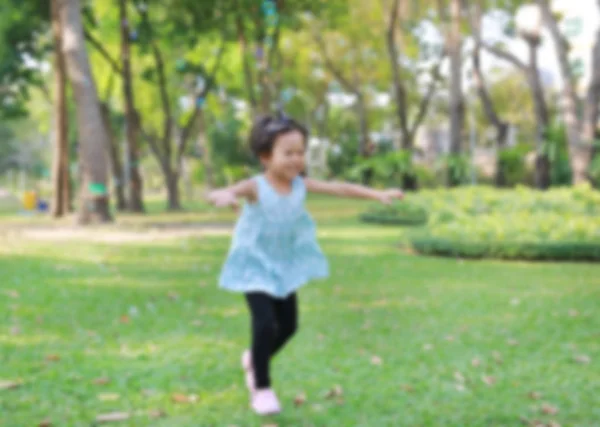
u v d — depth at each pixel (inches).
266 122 137.2
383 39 1254.3
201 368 169.2
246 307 258.2
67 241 517.7
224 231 632.4
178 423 128.6
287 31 1161.4
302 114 1849.2
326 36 1370.6
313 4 838.5
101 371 165.2
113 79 1073.5
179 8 861.8
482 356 184.2
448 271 362.9
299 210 142.4
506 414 135.3
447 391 151.8
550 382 159.6
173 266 377.4
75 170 1374.3
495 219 453.1
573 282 322.3
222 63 1054.4
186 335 207.8
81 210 692.1
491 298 278.5
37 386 151.3
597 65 797.9
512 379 162.2
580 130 839.7
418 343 199.9
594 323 227.5
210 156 1579.7
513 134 1771.7
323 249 471.8
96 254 429.7
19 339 197.6
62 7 659.4
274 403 132.9
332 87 1809.8
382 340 203.9
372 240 537.0
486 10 1111.6
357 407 140.4
